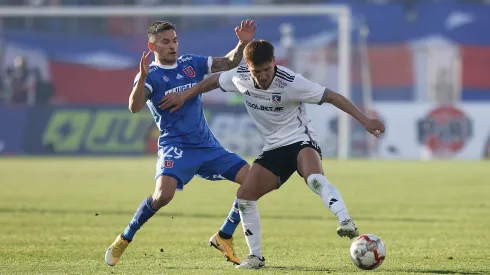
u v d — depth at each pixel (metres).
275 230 44.97
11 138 123.44
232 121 118.88
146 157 121.62
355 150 121.12
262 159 30.86
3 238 40.84
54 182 80.19
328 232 44.06
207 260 33.22
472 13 142.88
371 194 67.62
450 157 118.75
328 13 121.19
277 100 30.16
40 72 131.50
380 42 141.25
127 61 132.50
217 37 135.00
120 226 46.78
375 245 29.44
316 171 29.44
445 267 30.72
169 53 32.84
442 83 133.25
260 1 145.38
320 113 119.94
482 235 42.28
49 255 34.72
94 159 116.75
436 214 53.03
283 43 130.75
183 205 59.81
